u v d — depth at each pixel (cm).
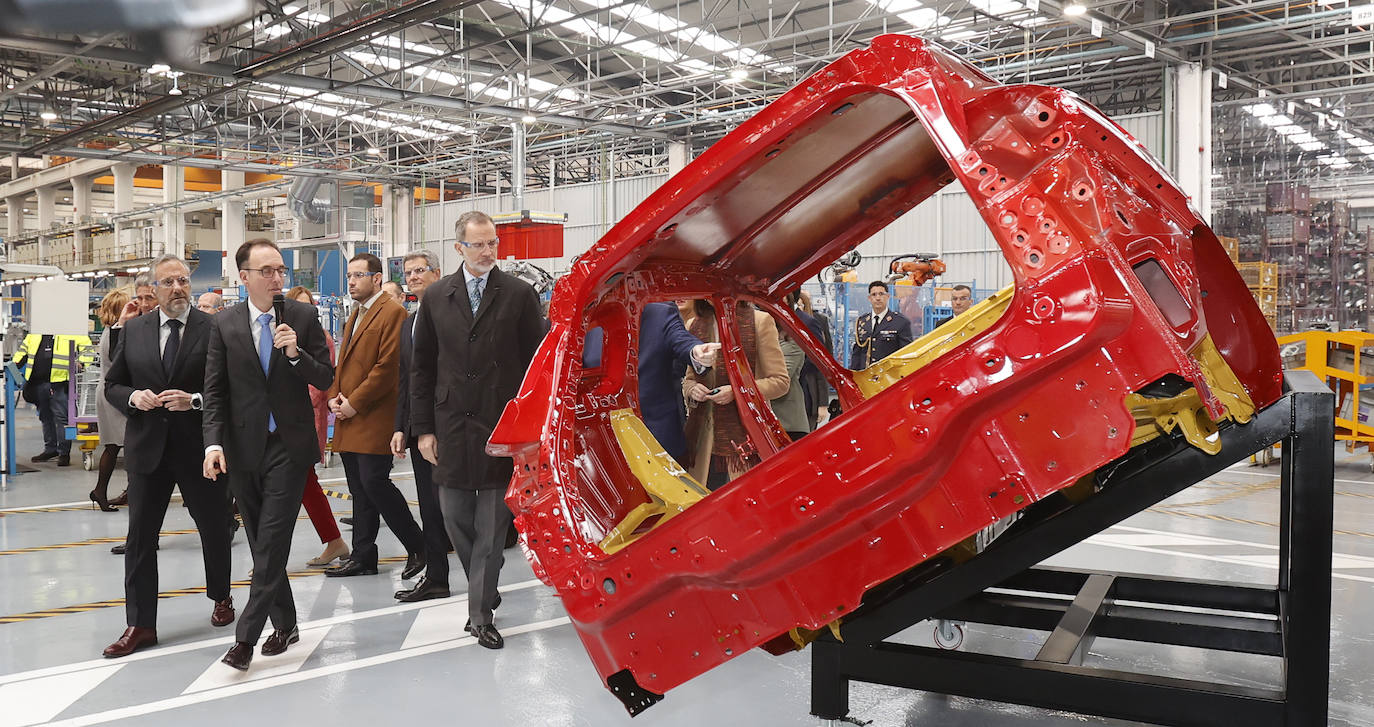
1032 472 192
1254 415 226
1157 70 1859
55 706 328
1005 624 338
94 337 1720
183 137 2447
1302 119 1753
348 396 506
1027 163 200
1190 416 225
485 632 390
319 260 2628
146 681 353
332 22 1515
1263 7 1418
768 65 1733
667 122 2317
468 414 389
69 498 821
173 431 400
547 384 242
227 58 1794
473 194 2936
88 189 4028
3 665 375
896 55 204
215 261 3120
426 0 1316
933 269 1439
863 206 283
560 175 3259
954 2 1579
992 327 193
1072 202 192
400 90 1833
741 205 255
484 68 2172
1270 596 315
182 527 688
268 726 307
